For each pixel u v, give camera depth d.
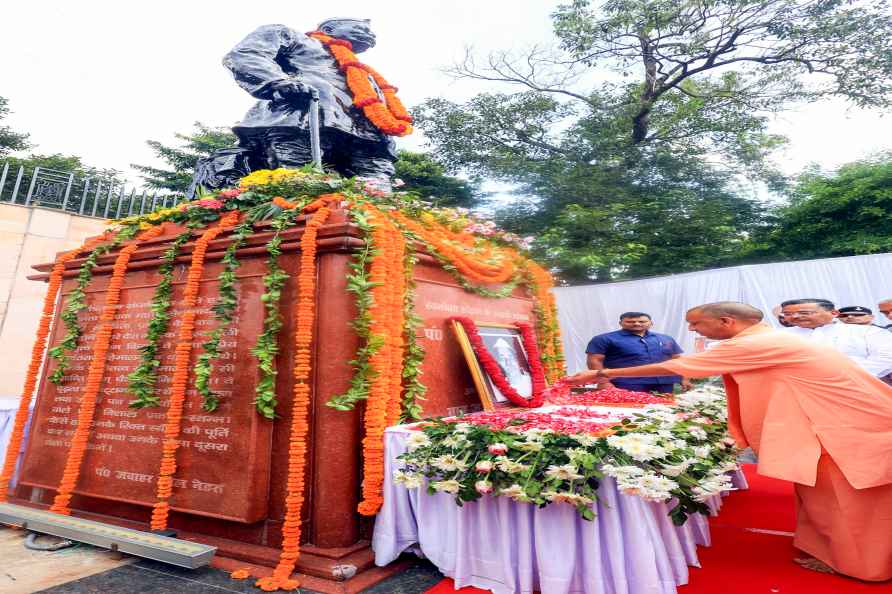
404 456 2.51
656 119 14.23
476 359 3.69
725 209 13.34
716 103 14.02
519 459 2.21
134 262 3.59
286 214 3.11
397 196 4.01
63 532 2.92
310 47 5.82
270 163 5.59
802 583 2.38
